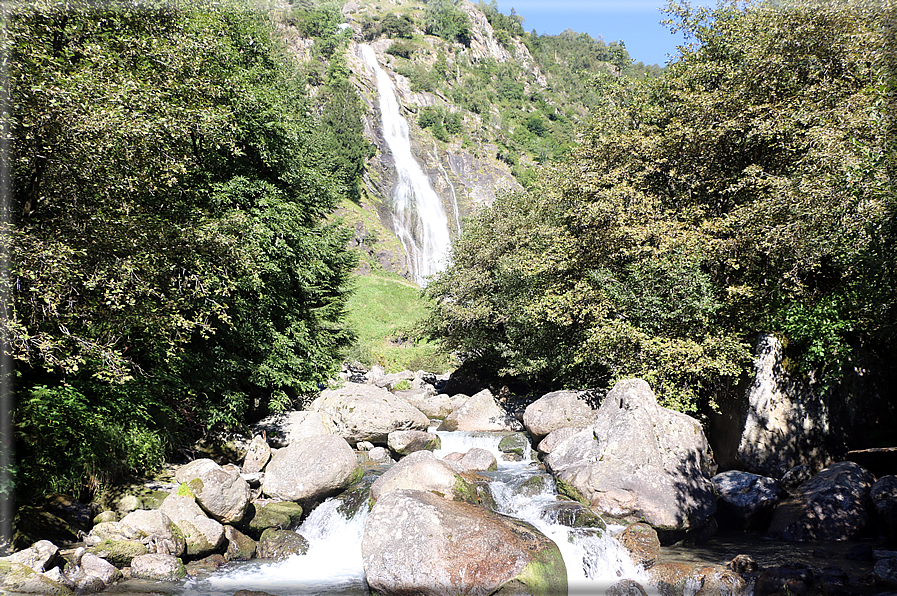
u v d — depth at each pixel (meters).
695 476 11.44
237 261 12.19
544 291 19.03
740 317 14.76
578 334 18.09
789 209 13.11
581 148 19.83
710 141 16.31
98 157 9.41
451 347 29.05
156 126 9.84
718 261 15.06
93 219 9.66
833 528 10.41
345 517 11.16
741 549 10.17
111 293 9.36
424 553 8.47
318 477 11.95
